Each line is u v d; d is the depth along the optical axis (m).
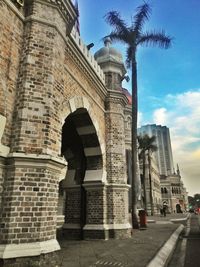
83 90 11.05
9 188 6.01
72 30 10.24
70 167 13.28
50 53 7.57
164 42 17.33
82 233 11.98
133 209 16.17
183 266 7.40
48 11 7.95
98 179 12.08
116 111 14.11
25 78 6.96
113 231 11.77
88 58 12.07
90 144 12.56
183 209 77.50
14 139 6.44
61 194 18.28
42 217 6.11
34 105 6.84
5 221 5.77
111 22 17.39
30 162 6.28
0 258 5.39
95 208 12.03
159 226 19.36
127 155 24.23
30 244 5.77
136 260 7.16
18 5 7.43
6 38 6.82
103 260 7.18
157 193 65.06
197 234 15.26
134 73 17.33
